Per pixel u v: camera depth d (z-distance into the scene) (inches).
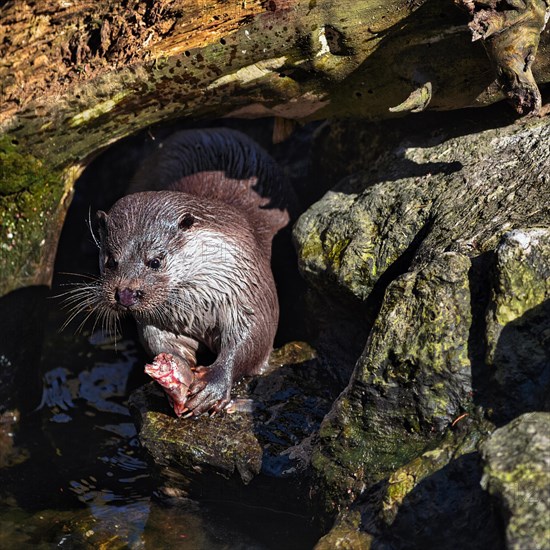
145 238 372.5
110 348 469.4
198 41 350.9
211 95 375.9
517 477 224.4
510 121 366.3
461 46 343.9
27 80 359.3
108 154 555.8
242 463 329.4
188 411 357.1
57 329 481.1
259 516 336.2
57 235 411.2
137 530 330.6
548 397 259.8
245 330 382.9
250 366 383.2
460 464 260.5
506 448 233.3
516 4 317.4
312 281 378.3
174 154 491.2
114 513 343.0
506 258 279.3
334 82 371.9
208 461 335.0
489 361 270.8
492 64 331.9
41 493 358.3
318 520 299.4
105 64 358.3
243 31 346.9
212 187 466.3
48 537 326.6
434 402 279.0
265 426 346.3
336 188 402.0
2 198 385.7
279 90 376.2
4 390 405.4
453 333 282.0
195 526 332.2
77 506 348.8
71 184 405.4
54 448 393.4
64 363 457.7
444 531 253.0
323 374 382.0
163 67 356.5
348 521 275.1
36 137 371.2
